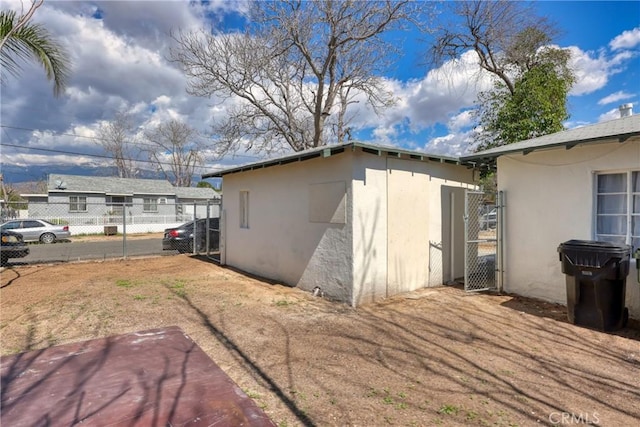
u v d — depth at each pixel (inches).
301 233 283.7
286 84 743.1
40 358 105.3
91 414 75.3
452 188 307.9
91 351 111.7
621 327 187.6
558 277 233.0
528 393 124.8
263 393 124.2
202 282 314.2
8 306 233.1
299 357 155.8
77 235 893.2
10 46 270.4
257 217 345.4
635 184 203.9
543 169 240.1
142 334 129.3
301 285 284.5
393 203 258.5
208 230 486.3
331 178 252.1
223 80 685.3
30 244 695.7
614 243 193.2
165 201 1165.1
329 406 115.7
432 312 221.0
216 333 185.5
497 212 265.7
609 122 259.0
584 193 219.9
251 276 342.3
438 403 117.9
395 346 168.1
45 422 71.9
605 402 119.4
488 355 157.5
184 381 91.9
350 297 235.5
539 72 604.1
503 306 230.7
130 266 404.8
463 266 315.6
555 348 164.7
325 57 686.5
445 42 693.9
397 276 261.3
